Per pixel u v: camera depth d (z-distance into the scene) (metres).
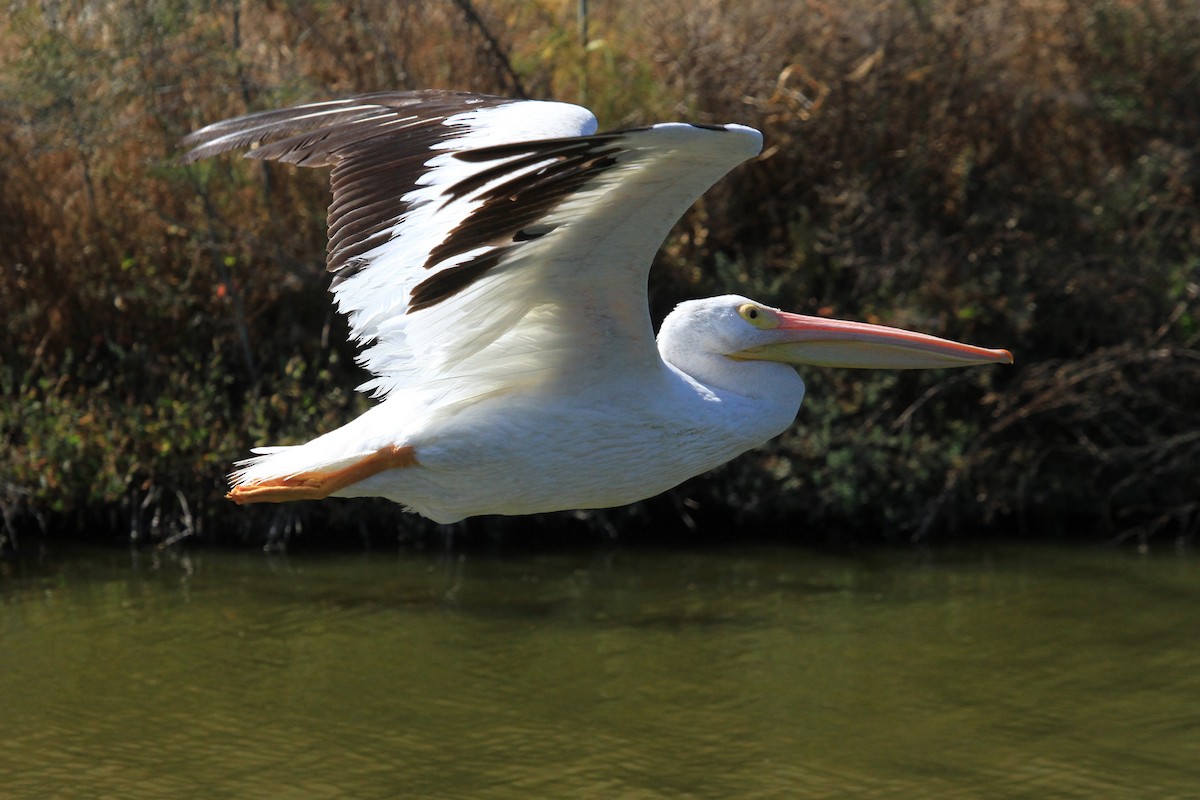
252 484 6.74
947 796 8.25
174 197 14.12
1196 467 13.57
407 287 6.09
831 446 13.46
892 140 14.35
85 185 14.11
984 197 14.33
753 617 11.42
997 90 14.38
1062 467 13.89
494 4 14.87
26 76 13.41
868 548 13.36
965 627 11.13
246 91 14.11
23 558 12.85
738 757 8.78
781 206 14.54
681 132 4.92
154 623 11.21
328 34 14.45
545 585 12.29
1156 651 10.56
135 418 13.23
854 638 10.90
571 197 5.25
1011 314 13.57
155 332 14.13
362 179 6.43
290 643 10.79
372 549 13.33
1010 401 13.57
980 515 13.77
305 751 8.88
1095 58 14.97
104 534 13.48
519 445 6.52
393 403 6.69
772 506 13.48
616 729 9.20
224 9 14.43
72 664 10.31
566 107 6.68
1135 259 14.12
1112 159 15.22
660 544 13.51
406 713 9.45
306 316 14.30
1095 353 13.68
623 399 6.52
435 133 6.50
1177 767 8.62
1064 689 9.84
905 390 13.84
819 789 8.34
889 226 13.98
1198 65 14.80
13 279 14.02
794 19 14.58
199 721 9.34
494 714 9.46
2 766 8.66
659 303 14.09
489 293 5.89
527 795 8.27
